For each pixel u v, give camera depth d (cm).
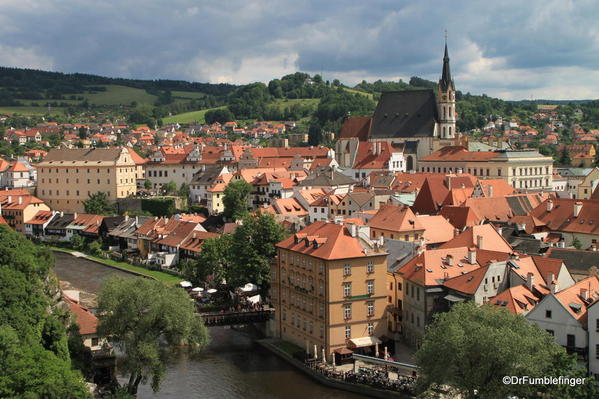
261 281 17350
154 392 11938
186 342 12712
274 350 15162
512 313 11250
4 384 8938
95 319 13262
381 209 19800
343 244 14062
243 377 13638
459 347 9538
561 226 18962
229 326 17650
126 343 11762
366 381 12675
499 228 18212
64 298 14000
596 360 11194
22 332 10519
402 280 14800
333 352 13850
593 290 12369
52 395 9144
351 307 13988
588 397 9075
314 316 14362
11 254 12319
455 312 10256
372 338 14150
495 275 13462
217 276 19100
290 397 12581
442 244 17962
